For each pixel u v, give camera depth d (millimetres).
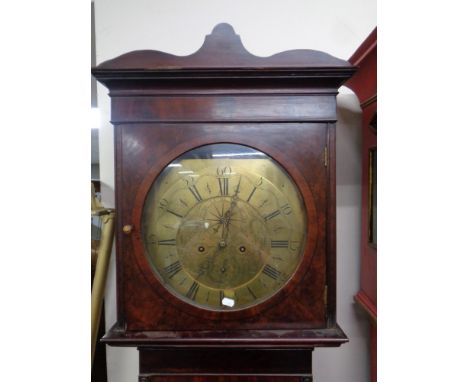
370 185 1104
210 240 803
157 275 802
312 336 769
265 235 802
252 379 854
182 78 773
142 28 1188
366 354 1217
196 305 794
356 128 1206
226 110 798
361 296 1149
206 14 1189
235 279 800
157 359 860
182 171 809
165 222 807
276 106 796
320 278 790
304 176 794
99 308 1070
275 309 792
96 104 1206
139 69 755
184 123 798
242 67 751
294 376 851
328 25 1187
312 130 795
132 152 799
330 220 792
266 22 1188
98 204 1097
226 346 775
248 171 807
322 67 749
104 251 1086
